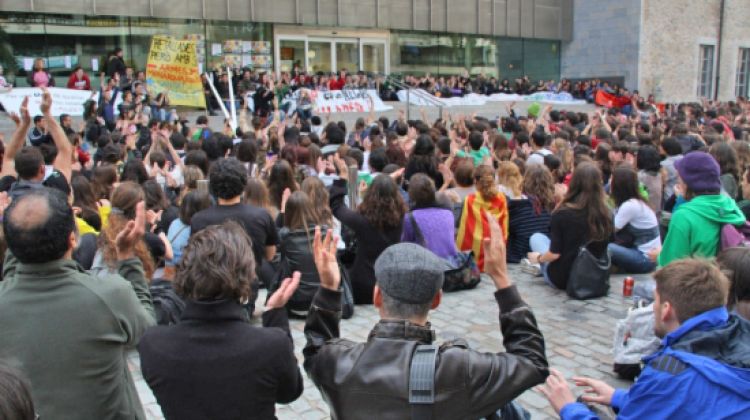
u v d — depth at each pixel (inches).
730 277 115.0
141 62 803.4
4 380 54.7
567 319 230.7
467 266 264.5
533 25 1162.6
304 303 226.4
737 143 296.0
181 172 345.7
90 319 93.9
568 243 252.2
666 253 178.7
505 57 1149.7
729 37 1282.0
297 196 227.6
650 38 1142.3
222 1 845.8
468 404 79.4
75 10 744.3
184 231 209.2
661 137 445.1
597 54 1187.3
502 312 90.1
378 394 79.3
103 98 577.3
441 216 257.4
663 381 88.2
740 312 114.9
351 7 951.6
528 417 107.4
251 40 888.9
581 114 669.3
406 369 79.6
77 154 382.6
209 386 81.0
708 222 171.2
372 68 1010.7
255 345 82.6
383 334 83.7
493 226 92.0
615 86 1077.8
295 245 226.5
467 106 941.2
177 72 534.3
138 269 115.6
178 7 814.5
